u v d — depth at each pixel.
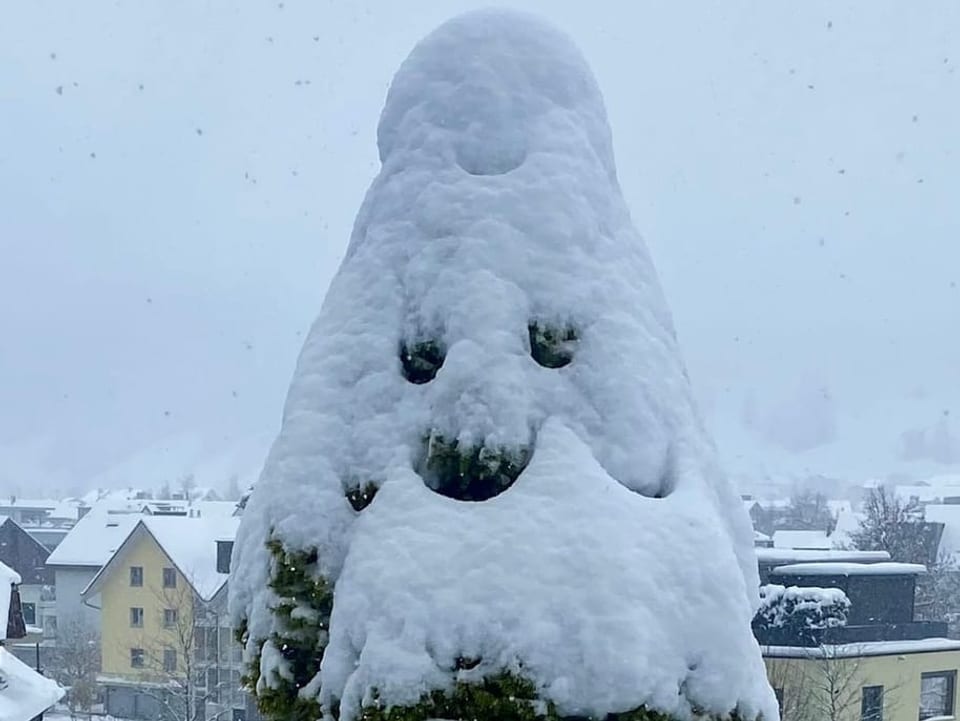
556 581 3.93
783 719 17.39
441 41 5.05
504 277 4.56
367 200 5.05
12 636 19.41
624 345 4.55
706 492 4.47
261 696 4.45
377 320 4.70
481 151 4.86
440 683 3.88
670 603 3.97
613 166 5.14
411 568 4.04
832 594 18.23
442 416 4.39
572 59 5.09
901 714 17.94
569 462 4.24
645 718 3.83
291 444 4.59
